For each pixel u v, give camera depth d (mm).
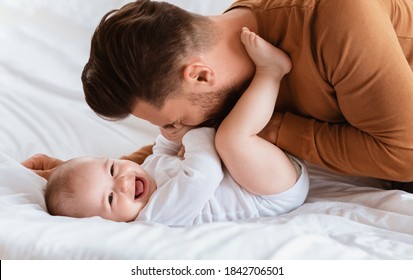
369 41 871
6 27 1664
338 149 971
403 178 974
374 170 971
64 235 849
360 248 879
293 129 997
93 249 823
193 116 996
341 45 871
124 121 1431
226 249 824
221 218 1041
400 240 923
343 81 898
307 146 989
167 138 1100
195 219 1038
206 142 1012
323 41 883
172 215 1024
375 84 885
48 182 1081
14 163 1139
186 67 906
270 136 1011
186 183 1003
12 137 1374
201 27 927
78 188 1043
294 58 937
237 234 864
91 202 1041
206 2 1571
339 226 961
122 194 1048
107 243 830
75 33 1642
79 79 1541
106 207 1041
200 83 930
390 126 905
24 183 1080
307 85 952
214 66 928
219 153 993
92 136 1390
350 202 1074
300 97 984
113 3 1659
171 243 837
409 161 938
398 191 1059
